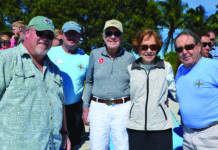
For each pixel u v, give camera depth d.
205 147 2.08
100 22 19.95
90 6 20.20
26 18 21.61
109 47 2.59
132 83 2.37
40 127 1.80
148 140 2.32
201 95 2.03
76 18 21.31
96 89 2.66
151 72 2.30
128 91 2.63
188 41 2.07
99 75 2.62
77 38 3.03
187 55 2.10
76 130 3.22
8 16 22.34
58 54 3.03
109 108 2.61
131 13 21.70
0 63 1.67
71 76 2.99
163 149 2.22
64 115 2.41
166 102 2.35
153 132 2.26
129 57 2.67
